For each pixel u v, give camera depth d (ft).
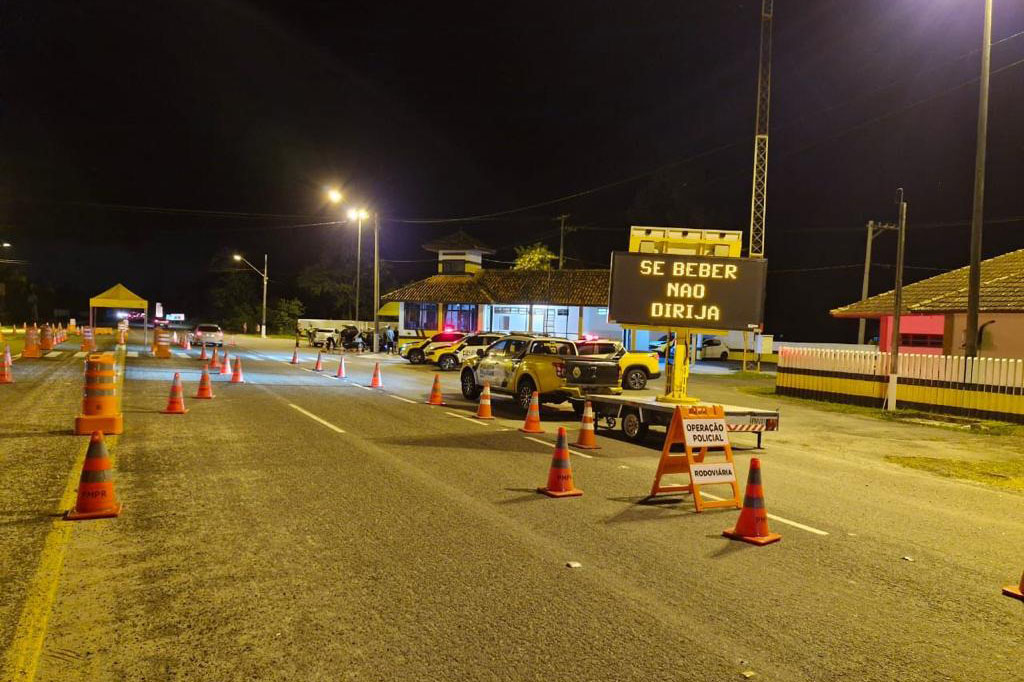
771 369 136.46
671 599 16.60
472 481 28.22
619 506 25.44
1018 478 35.76
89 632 13.87
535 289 153.38
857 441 46.70
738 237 42.29
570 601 16.21
